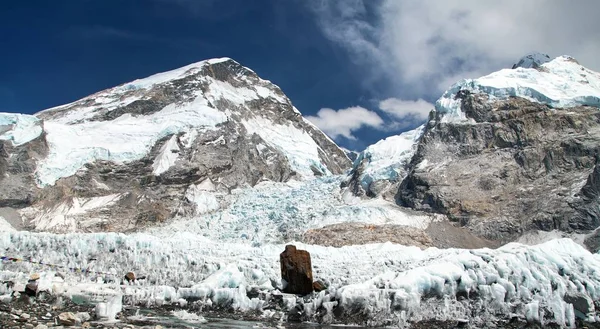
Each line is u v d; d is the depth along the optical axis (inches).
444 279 1471.5
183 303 1612.9
